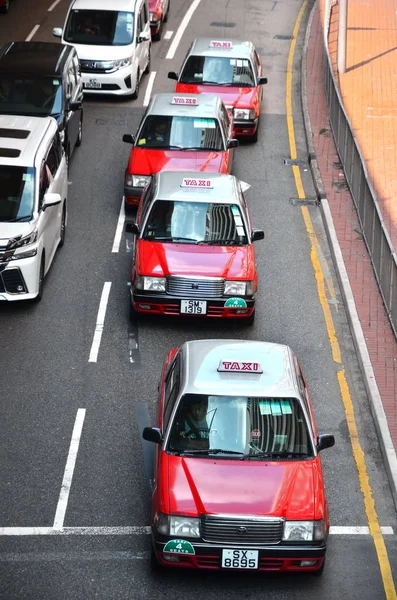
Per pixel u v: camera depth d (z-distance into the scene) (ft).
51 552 50.49
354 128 124.16
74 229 92.73
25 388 66.49
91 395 66.18
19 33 157.89
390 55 153.17
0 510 53.83
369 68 147.33
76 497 55.36
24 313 76.59
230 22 171.94
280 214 99.55
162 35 162.09
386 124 125.39
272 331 76.28
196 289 72.38
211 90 117.29
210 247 74.90
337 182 107.55
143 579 48.91
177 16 173.99
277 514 47.11
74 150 112.57
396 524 54.60
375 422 64.44
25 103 99.55
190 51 121.29
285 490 48.42
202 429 51.16
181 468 49.44
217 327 76.07
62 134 98.99
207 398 52.03
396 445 60.90
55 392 66.23
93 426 62.64
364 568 50.65
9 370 68.59
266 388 52.60
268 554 46.88
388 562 51.21
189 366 54.34
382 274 81.30
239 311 73.15
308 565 47.44
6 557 49.88
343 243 92.02
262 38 163.53
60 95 100.83
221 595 48.03
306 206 102.06
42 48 109.60
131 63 127.44
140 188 93.20
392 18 173.27
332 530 53.67
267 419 51.47
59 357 70.64
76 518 53.47
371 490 57.72
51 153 83.15
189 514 47.11
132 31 129.49
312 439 51.03
